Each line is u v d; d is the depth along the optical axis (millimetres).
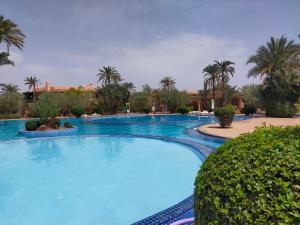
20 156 10609
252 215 1568
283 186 1547
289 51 27078
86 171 8273
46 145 12961
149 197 5918
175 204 5453
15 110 32281
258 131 2895
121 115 37625
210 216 1935
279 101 28078
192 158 9805
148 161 9461
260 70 28328
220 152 2471
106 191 6363
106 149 11883
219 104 43094
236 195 1723
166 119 29875
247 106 32156
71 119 30797
